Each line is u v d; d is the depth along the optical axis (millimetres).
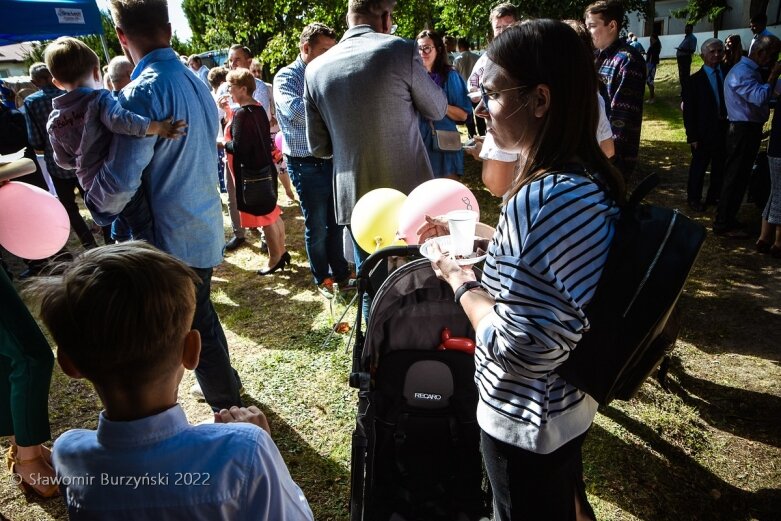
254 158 4312
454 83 4512
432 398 1982
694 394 3086
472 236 1456
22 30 5199
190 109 2371
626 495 2443
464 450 2000
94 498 986
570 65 1154
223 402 2771
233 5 14031
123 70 4383
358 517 1741
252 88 4301
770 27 22391
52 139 2354
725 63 5516
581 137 1190
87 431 1076
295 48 12891
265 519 1025
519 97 1207
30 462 2461
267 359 3576
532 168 1219
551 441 1305
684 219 1138
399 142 2789
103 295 930
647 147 8820
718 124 5566
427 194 2254
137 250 1029
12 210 2229
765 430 2801
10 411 2305
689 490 2469
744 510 2365
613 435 2785
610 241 1158
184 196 2422
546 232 1095
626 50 3172
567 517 1461
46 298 967
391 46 2701
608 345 1161
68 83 2441
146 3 2266
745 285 4266
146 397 1003
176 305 1001
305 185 4078
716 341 3574
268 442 1064
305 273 4918
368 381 1896
